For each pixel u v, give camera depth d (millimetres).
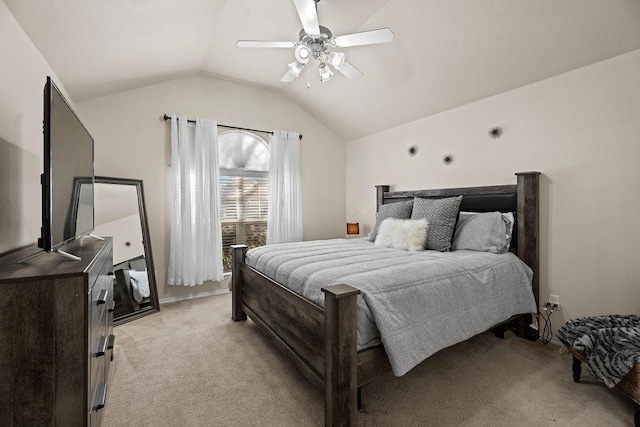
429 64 2934
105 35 2176
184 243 3562
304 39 2176
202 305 3502
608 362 1653
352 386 1471
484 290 2119
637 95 2133
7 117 1632
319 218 4789
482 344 2512
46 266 1246
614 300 2254
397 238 2896
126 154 3404
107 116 3309
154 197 3559
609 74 2250
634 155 2154
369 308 1565
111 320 2170
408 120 3887
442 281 1906
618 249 2234
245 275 2883
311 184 4711
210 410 1706
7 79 1635
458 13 2354
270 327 2316
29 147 1925
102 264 1683
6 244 1589
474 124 3184
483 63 2699
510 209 2781
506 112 2898
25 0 1603
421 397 1814
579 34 2170
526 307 2434
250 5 2420
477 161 3158
